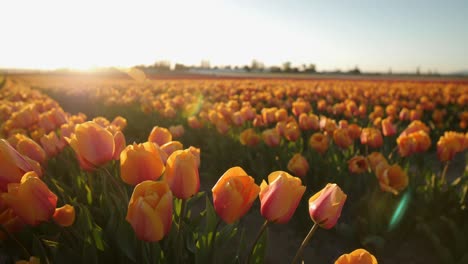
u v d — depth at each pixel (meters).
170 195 1.59
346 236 3.89
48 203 1.79
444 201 3.83
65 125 3.81
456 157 7.98
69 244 2.44
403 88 22.81
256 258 2.19
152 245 2.09
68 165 3.75
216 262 2.18
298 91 17.70
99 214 2.80
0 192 1.91
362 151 6.71
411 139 3.96
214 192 1.73
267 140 4.73
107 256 2.25
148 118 9.47
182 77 48.78
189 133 7.26
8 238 2.43
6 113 6.88
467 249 3.14
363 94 16.16
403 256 3.70
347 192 4.45
